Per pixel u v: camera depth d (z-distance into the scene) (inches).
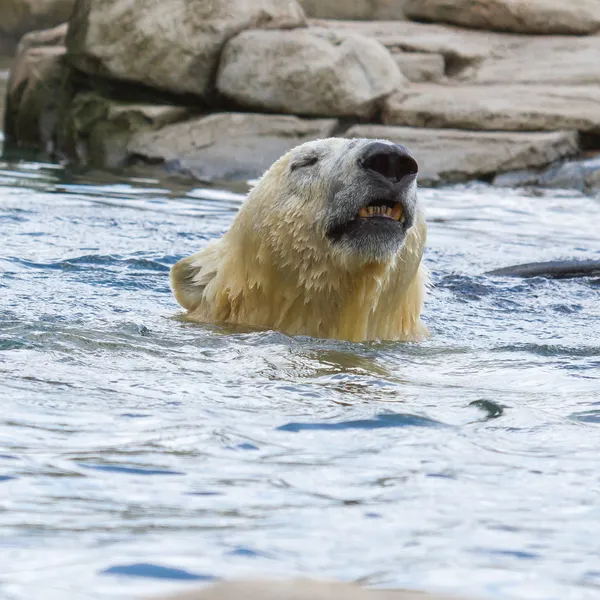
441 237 724.7
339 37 1134.4
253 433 251.1
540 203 912.9
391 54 1212.5
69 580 157.4
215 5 1148.5
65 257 564.1
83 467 218.4
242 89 1112.2
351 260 385.7
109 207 770.8
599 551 176.9
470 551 175.2
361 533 183.0
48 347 343.0
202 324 427.5
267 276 416.5
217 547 173.9
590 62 1203.2
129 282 516.4
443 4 1323.8
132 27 1130.0
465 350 398.0
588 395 311.9
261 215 415.2
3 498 197.3
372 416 270.4
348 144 395.2
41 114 1202.6
